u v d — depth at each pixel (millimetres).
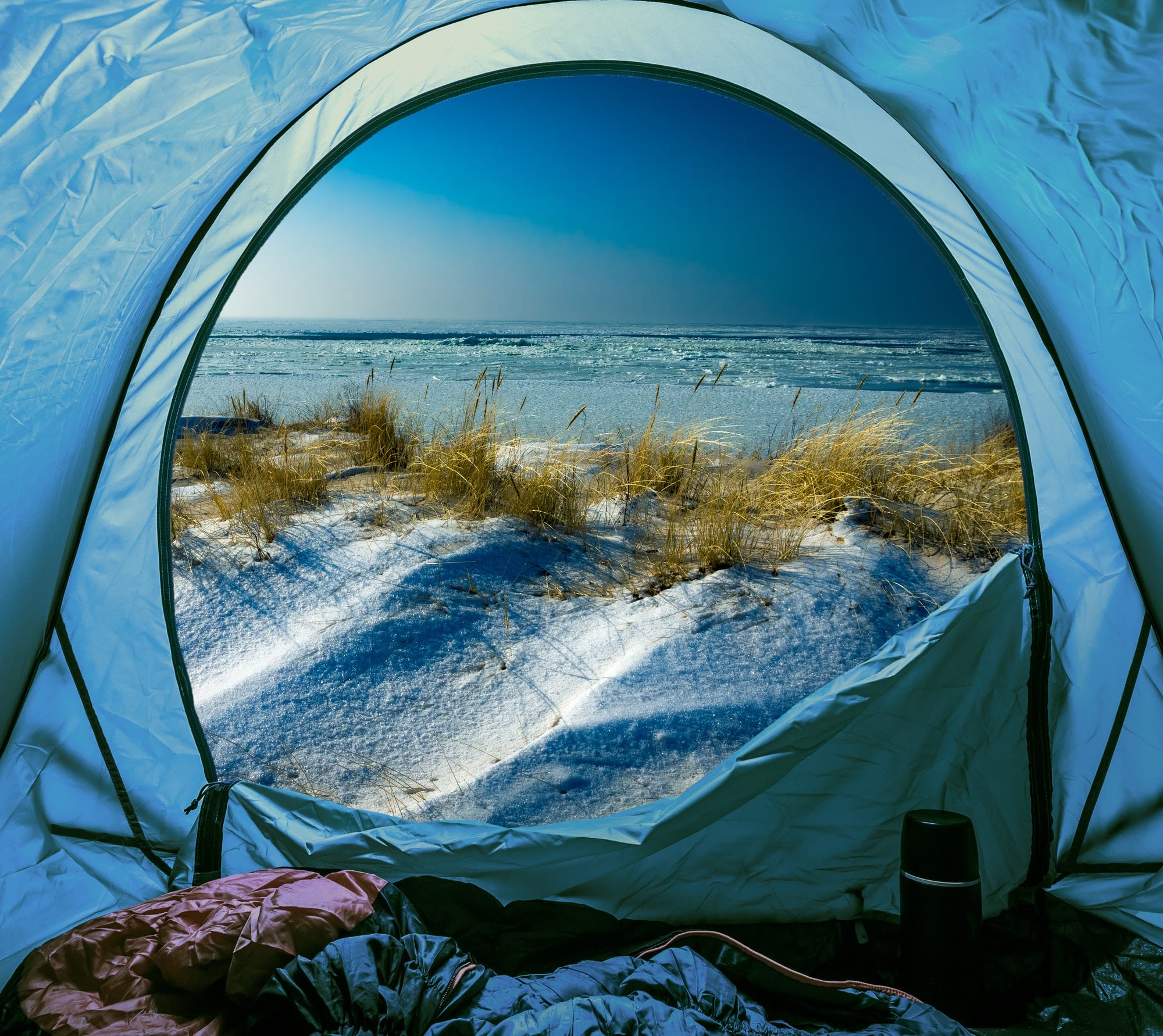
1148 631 2643
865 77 2299
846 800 2516
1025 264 2469
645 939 2371
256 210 2670
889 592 4953
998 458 7289
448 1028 1698
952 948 2107
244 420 9977
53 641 2609
